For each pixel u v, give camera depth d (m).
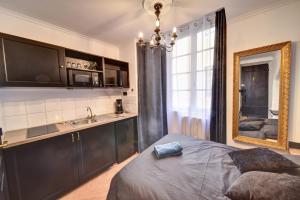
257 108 2.03
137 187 0.98
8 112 1.78
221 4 1.75
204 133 2.43
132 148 2.93
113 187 1.10
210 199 0.86
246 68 2.08
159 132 2.95
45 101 2.12
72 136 1.86
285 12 1.77
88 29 2.32
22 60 1.64
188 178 1.06
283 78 1.79
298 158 1.27
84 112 2.63
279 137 1.86
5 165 1.36
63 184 1.79
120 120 2.62
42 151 1.60
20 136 1.58
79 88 2.44
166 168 1.19
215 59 2.20
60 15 1.88
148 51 2.94
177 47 2.64
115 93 3.21
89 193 1.86
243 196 0.82
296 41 1.72
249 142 2.10
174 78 2.75
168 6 1.73
